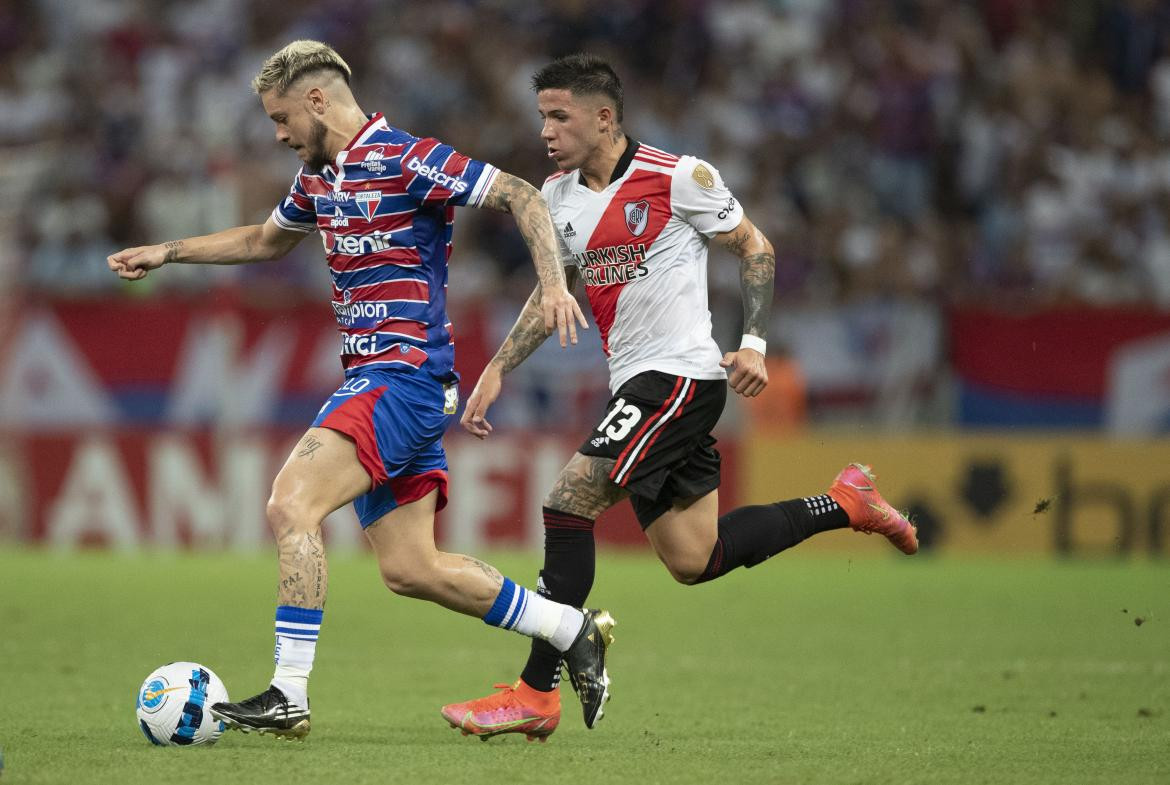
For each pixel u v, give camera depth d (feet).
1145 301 170.60
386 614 115.24
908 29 223.10
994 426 165.89
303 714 58.29
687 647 97.81
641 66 221.46
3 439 162.40
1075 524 163.22
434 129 211.00
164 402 161.89
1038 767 54.54
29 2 224.12
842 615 116.06
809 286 191.31
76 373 162.20
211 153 200.13
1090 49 227.61
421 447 61.26
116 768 51.93
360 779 50.08
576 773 52.13
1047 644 99.50
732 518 67.97
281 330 161.38
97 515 162.30
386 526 61.98
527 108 212.02
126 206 191.31
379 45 219.61
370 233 61.05
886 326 166.20
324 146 61.26
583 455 64.13
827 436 165.58
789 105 216.33
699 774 52.24
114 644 94.94
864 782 50.98
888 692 78.43
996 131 212.23
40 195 194.18
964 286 195.52
